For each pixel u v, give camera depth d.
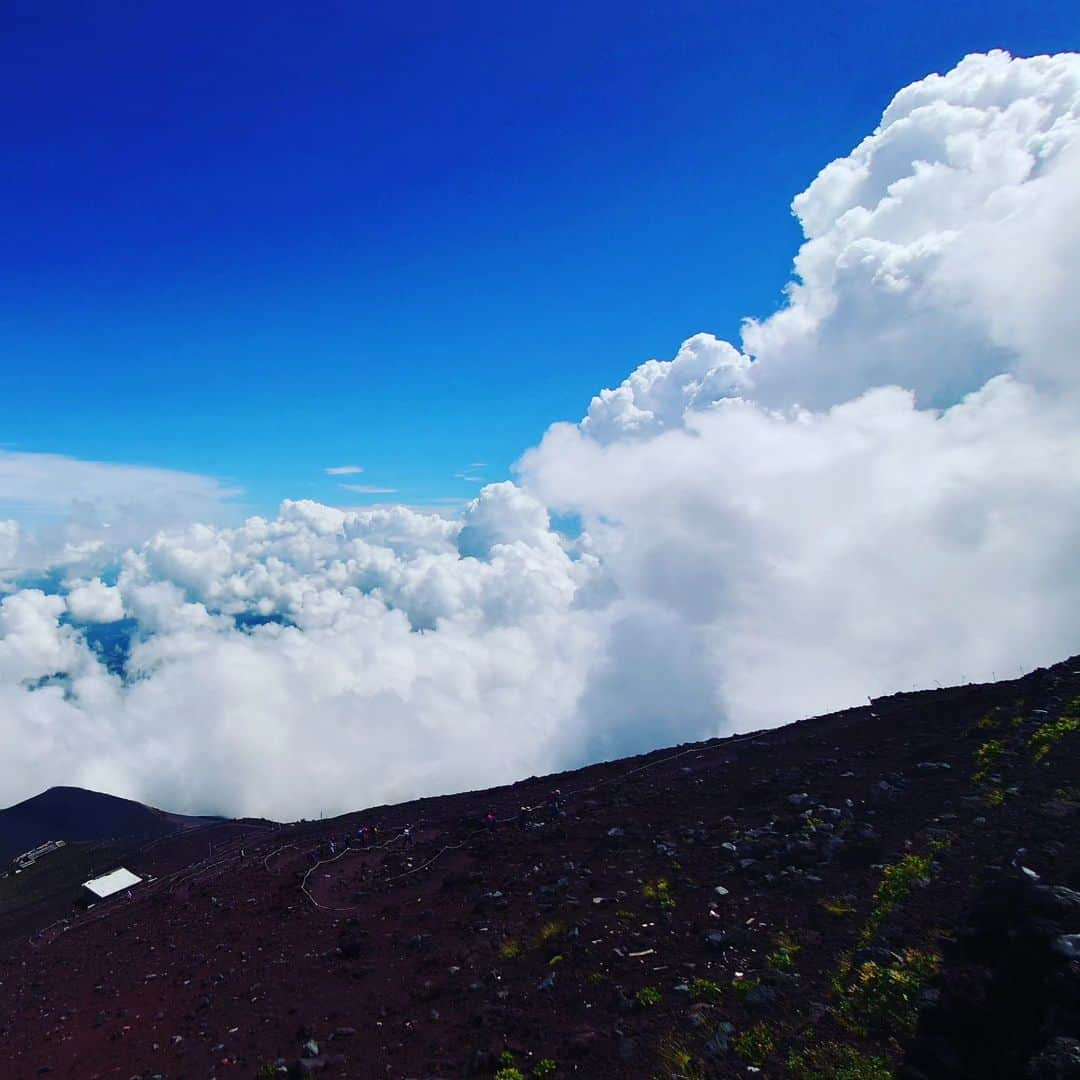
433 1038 12.89
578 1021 12.00
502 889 19.53
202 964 20.36
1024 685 20.81
